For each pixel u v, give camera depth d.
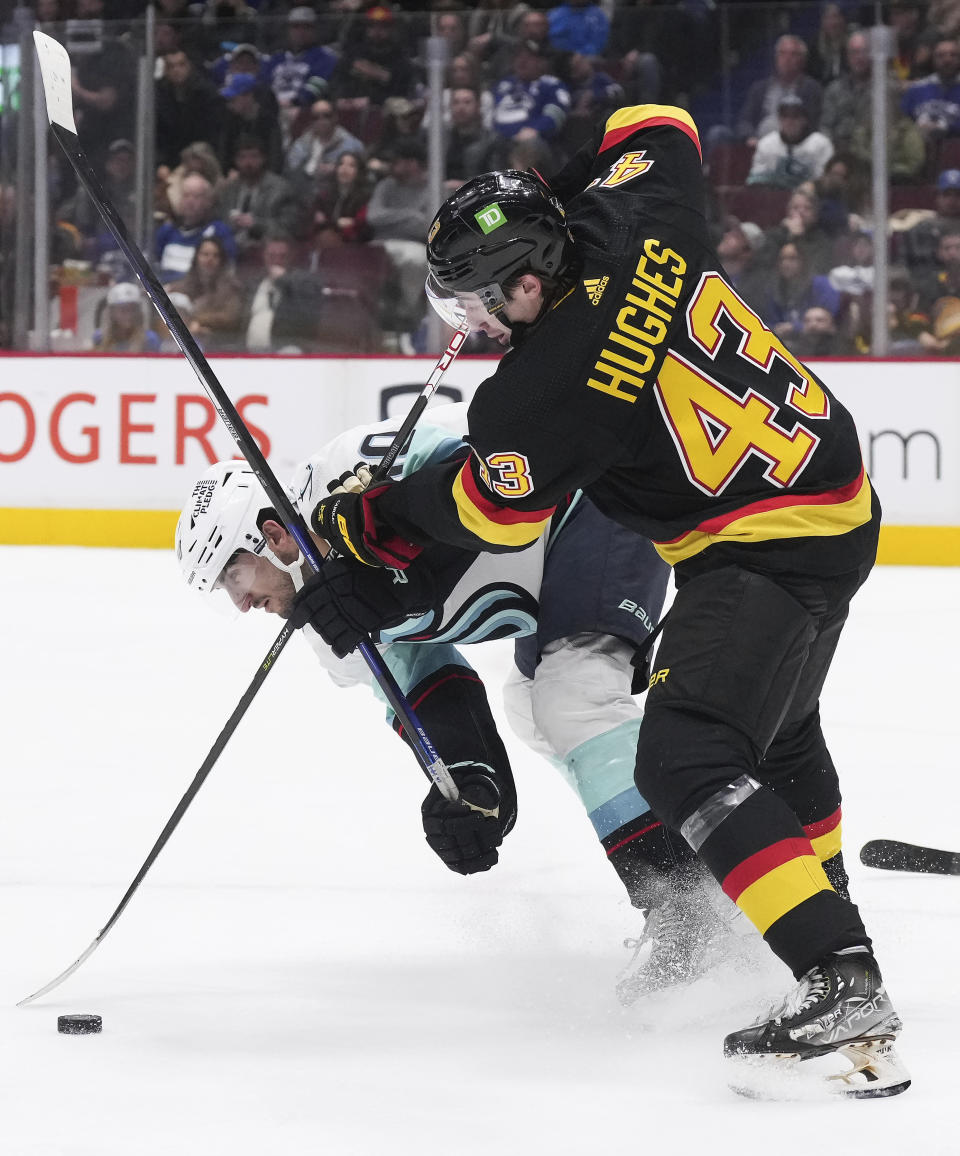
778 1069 7.57
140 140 33.38
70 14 37.41
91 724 18.16
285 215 33.47
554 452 8.10
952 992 9.41
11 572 30.03
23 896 11.75
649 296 8.16
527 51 32.91
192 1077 8.07
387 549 9.13
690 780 7.87
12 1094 7.82
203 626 24.66
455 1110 7.55
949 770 15.73
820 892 7.61
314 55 33.09
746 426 8.23
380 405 33.16
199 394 33.47
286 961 10.23
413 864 12.59
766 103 32.34
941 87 31.88
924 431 31.72
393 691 9.50
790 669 8.23
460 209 8.23
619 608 10.17
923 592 28.08
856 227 32.22
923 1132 7.14
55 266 33.84
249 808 14.46
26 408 34.03
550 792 14.95
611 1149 7.01
